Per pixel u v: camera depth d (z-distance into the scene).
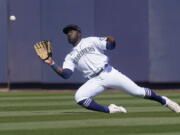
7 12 63.56
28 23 63.59
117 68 63.25
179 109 33.44
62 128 27.05
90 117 31.61
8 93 58.19
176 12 62.97
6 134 25.28
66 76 32.12
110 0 62.59
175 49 63.22
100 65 31.92
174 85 63.66
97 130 26.23
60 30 62.84
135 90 32.28
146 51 63.03
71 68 32.25
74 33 32.22
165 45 63.03
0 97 51.75
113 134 25.09
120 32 62.97
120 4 62.75
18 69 64.19
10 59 64.06
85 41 32.16
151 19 62.75
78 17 62.75
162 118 30.98
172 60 63.31
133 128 26.91
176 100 47.53
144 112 34.41
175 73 63.47
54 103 43.75
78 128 26.97
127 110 36.03
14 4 63.38
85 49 32.00
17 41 63.75
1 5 63.47
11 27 63.59
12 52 63.94
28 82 64.31
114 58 63.16
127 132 25.69
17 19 63.50
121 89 32.25
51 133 25.47
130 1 62.75
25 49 63.88
